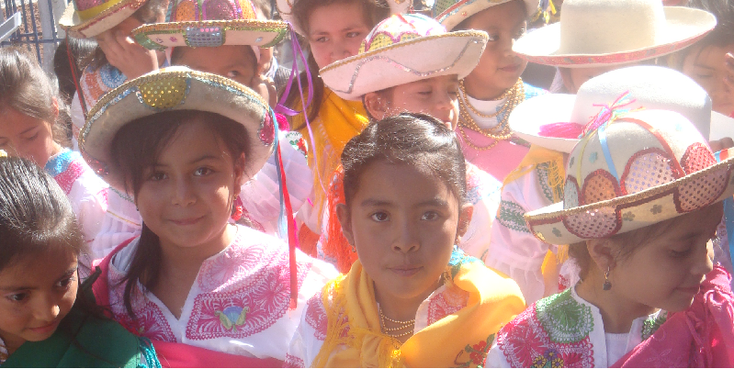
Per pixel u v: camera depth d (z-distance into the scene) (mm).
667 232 1824
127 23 3992
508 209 3082
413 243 2066
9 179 2047
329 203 2641
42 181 2094
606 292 2021
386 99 3143
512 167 3793
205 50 3422
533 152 3111
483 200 3010
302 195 3250
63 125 3422
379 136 2170
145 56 4043
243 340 2488
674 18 3738
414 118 2248
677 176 1764
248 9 3514
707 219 1852
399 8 3799
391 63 2943
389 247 2094
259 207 3152
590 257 2035
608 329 2020
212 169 2398
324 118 3754
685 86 2627
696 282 1871
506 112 3844
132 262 2600
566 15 3527
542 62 3436
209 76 2301
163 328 2520
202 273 2559
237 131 2459
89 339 2279
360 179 2146
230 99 2338
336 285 2383
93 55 4805
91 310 2357
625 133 1845
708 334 2014
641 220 1785
